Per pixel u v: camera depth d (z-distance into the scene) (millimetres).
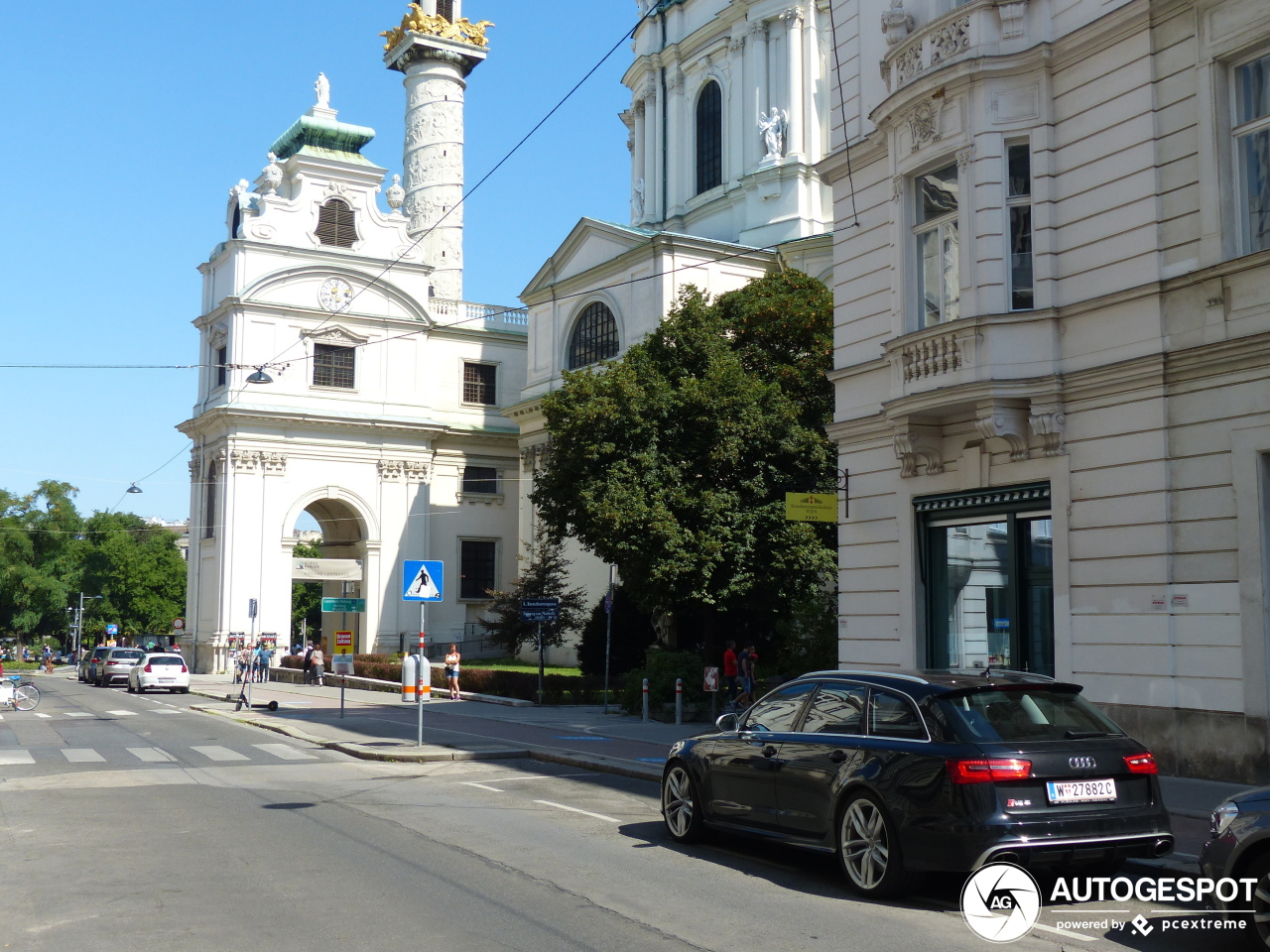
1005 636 18031
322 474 58000
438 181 65500
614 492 28219
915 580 19562
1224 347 14617
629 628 38312
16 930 8078
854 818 9289
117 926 8172
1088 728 9180
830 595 27375
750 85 52594
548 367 53250
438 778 16906
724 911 8719
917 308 19062
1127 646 15789
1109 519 16141
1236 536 14500
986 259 17375
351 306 58969
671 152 57156
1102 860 8656
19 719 28672
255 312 56594
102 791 15195
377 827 12352
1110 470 16156
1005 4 17609
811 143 50812
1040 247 17219
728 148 53531
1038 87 17391
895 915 8641
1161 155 15742
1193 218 15273
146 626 89750
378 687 44125
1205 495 14930
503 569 62750
